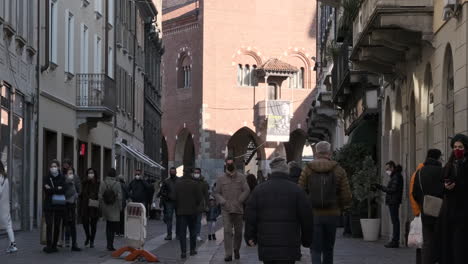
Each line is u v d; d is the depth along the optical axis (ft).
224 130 321.32
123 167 182.09
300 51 328.90
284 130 318.86
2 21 93.61
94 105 136.77
